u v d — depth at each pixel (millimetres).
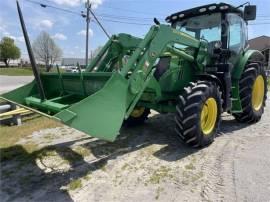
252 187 3113
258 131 5375
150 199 2959
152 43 4012
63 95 4379
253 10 5609
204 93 4219
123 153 4230
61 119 2959
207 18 5410
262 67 6117
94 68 4762
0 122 5996
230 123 6023
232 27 5391
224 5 5031
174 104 4812
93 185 3277
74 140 4879
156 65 4461
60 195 3082
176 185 3227
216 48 4988
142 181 3346
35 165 3848
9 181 3410
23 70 48156
